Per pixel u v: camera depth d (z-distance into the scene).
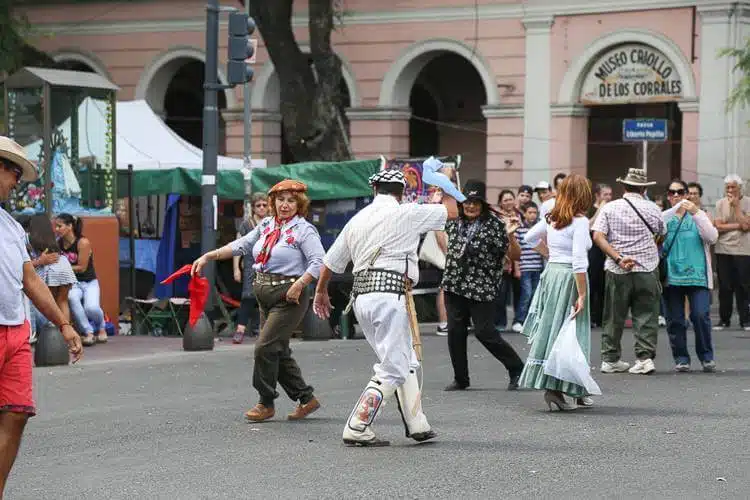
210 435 12.44
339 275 22.25
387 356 11.63
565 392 13.68
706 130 36.41
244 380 16.75
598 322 24.53
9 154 8.90
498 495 9.73
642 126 30.64
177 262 25.78
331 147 34.28
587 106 38.69
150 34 44.12
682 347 17.31
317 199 23.89
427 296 24.88
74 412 14.05
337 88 34.41
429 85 46.25
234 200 26.08
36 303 9.34
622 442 11.88
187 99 48.50
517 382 15.59
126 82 44.59
